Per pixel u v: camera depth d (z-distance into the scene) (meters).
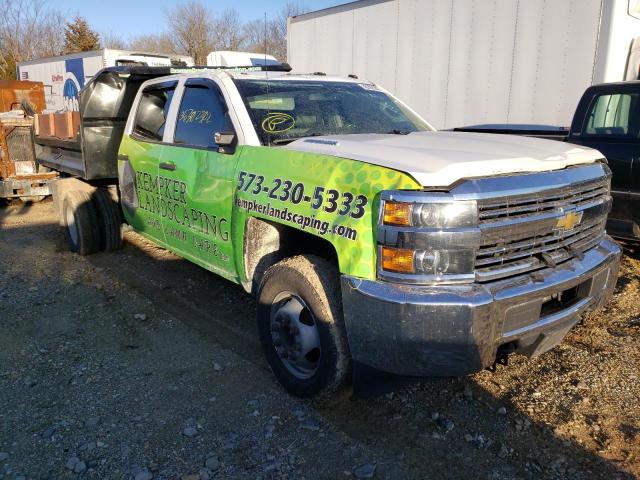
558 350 4.03
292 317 3.33
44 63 22.17
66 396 3.51
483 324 2.64
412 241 2.65
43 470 2.83
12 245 7.20
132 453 2.96
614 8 6.35
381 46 8.93
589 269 3.17
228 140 3.83
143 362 3.96
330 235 2.97
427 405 3.38
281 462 2.90
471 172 2.79
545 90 7.09
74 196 6.43
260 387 3.61
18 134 9.38
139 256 6.54
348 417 3.27
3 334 4.41
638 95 5.39
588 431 3.12
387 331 2.71
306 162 3.28
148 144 4.99
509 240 2.82
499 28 7.41
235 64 13.30
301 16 10.30
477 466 2.85
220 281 5.64
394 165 2.85
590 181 3.27
